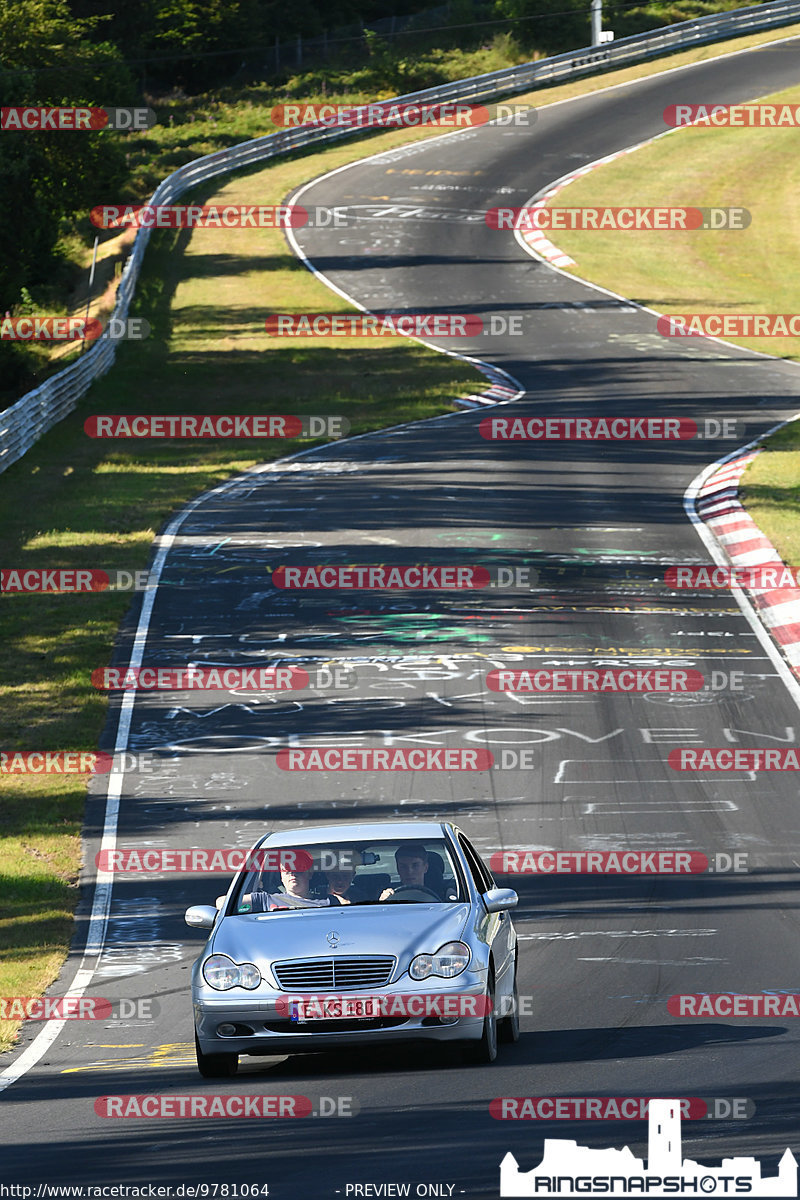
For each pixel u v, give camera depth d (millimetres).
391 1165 28781
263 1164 29516
